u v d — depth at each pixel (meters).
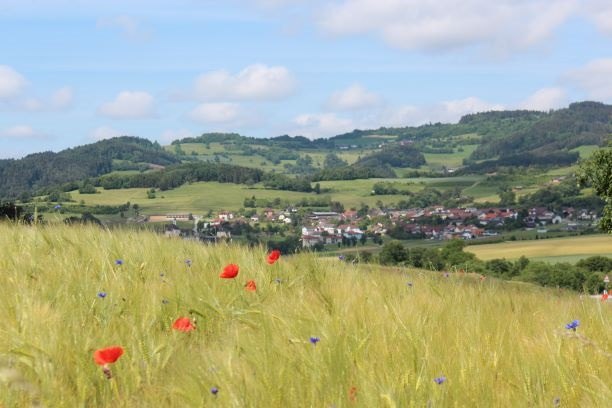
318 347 4.15
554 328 5.12
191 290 6.45
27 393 3.83
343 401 3.52
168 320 5.66
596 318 5.53
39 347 4.25
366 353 4.34
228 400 3.54
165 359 4.59
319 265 8.16
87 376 4.15
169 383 4.13
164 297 6.14
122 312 5.59
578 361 4.29
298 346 4.24
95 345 4.59
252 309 5.92
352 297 5.99
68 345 4.42
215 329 5.69
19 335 4.41
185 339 5.38
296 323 4.80
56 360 4.20
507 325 5.30
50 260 7.60
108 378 4.15
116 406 4.02
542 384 3.91
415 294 6.60
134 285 6.43
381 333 4.73
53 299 5.71
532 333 5.32
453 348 4.49
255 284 7.00
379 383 3.72
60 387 3.97
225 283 7.02
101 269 7.14
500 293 7.28
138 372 4.32
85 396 4.03
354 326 4.80
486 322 5.25
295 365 3.93
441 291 6.92
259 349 4.17
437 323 5.20
